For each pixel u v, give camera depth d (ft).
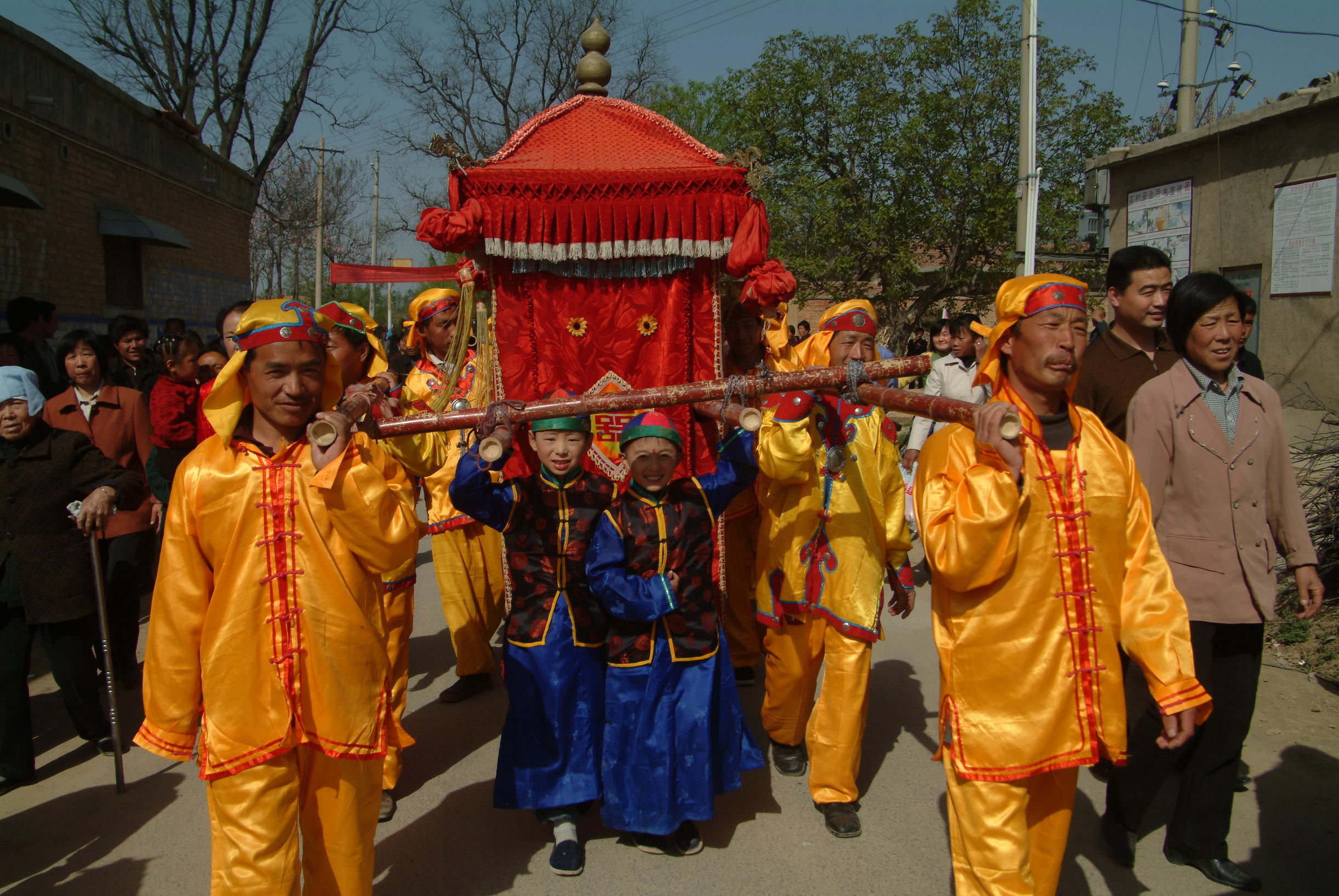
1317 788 12.30
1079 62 65.62
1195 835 10.46
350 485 8.14
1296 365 33.96
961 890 8.47
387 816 12.16
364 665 8.58
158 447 17.71
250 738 8.13
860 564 11.51
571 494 11.23
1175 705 7.95
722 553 13.53
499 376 13.56
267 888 8.07
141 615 21.88
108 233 36.99
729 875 10.74
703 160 13.42
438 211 12.39
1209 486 10.16
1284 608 17.93
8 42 30.86
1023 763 8.15
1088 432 8.59
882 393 9.18
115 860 11.38
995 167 65.46
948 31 65.98
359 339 13.89
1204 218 38.11
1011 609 8.26
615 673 10.89
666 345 13.58
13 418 13.03
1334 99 31.63
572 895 10.39
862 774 13.19
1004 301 8.63
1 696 13.14
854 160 70.28
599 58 14.08
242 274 55.36
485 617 15.97
